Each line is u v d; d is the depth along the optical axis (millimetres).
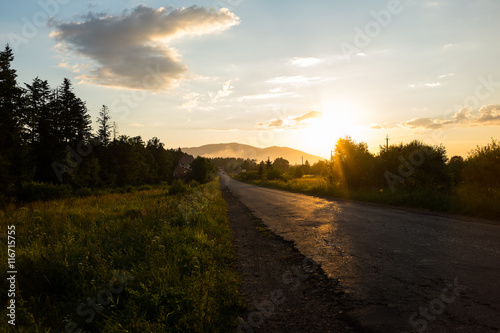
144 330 3311
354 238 8164
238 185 58844
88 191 31422
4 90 27281
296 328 3523
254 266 6336
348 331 3357
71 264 5414
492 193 12570
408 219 10672
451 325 3248
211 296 4219
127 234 7969
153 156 100500
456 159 19203
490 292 4008
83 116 56688
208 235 8758
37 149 45781
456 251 6133
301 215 13758
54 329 3566
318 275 5398
